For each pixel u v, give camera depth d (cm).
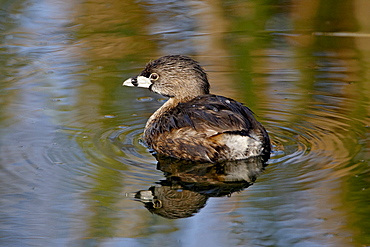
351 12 1830
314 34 1702
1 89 1345
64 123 1173
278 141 1081
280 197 874
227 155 995
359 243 759
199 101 1068
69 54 1579
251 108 1250
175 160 1027
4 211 855
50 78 1423
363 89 1336
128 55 1566
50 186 921
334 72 1444
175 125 1036
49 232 809
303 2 1894
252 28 1755
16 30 1730
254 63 1512
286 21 1800
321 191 880
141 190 916
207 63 1509
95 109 1253
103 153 1041
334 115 1205
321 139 1082
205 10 1898
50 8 1900
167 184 941
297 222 811
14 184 926
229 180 956
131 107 1273
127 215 852
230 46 1631
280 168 961
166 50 1598
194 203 882
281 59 1533
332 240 769
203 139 1004
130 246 773
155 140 1059
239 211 848
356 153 1007
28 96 1312
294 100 1291
